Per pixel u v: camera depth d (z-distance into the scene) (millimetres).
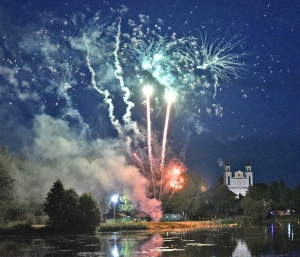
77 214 113938
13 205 124625
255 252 75938
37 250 79688
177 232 120375
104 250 79000
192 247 83188
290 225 152125
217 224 159625
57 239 99062
